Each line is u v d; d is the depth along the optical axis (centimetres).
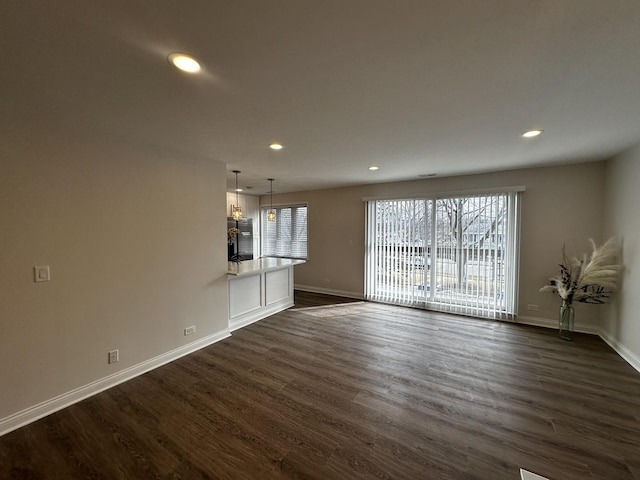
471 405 222
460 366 285
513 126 236
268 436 190
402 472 161
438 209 471
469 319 430
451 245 460
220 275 354
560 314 363
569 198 375
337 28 119
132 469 164
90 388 236
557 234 384
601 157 340
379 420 205
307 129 243
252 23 116
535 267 399
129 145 259
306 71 153
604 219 356
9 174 192
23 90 172
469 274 446
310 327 399
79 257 228
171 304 299
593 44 129
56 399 217
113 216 249
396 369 279
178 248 304
